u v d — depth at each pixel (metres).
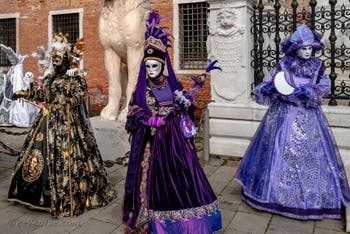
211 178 4.66
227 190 4.21
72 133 3.54
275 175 3.46
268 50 5.34
